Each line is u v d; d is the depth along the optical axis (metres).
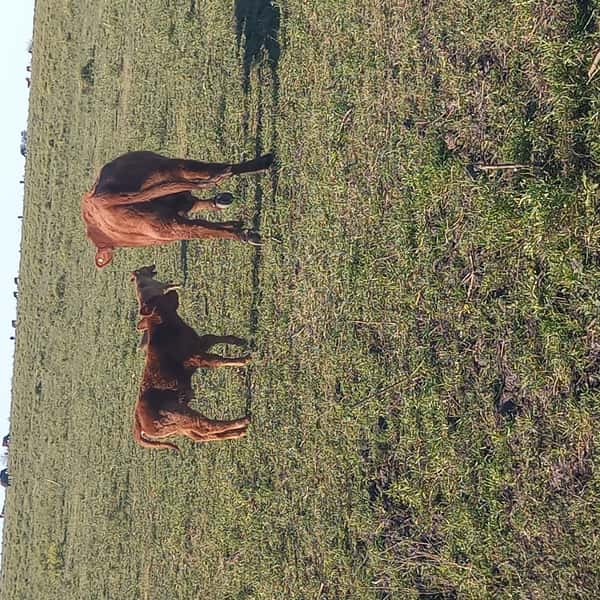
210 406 9.10
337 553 6.61
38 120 21.95
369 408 6.50
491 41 5.77
